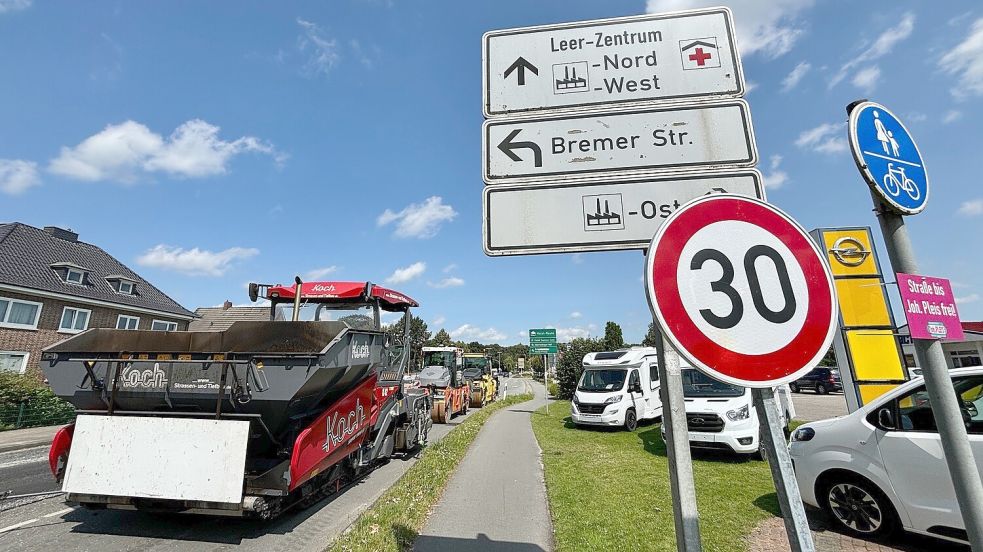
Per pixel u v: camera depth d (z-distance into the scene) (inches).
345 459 240.1
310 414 196.9
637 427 541.0
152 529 191.3
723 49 103.6
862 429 178.7
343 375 199.8
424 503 217.8
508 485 262.5
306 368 168.2
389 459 334.0
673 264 65.0
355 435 235.8
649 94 101.9
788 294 64.6
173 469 165.5
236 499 161.2
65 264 860.6
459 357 772.0
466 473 294.5
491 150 102.2
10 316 748.0
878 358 311.9
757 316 63.5
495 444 416.5
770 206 68.7
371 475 289.0
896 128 89.4
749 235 67.1
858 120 84.4
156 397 175.6
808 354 62.4
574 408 534.3
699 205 68.2
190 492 163.6
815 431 195.6
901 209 82.5
